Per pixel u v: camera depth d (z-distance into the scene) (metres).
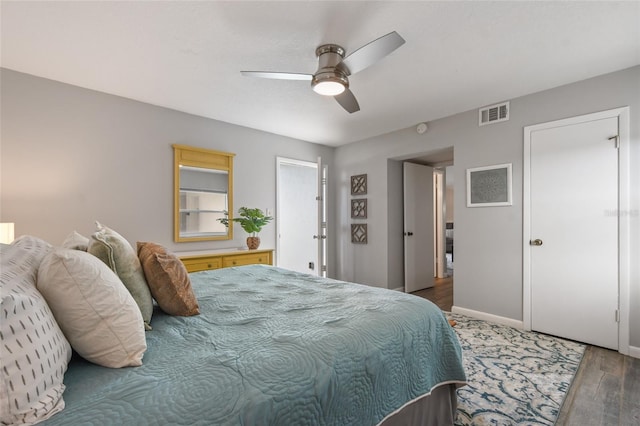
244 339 1.12
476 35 2.00
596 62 2.35
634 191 2.40
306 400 0.90
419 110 3.40
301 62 2.34
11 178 2.46
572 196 2.70
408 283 4.63
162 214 3.25
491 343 2.63
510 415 1.66
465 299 3.45
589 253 2.61
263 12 1.77
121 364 0.91
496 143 3.19
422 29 1.93
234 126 3.87
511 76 2.59
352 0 1.68
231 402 0.78
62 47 2.13
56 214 2.65
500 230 3.16
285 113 3.48
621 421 1.61
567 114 2.73
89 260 0.96
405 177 4.62
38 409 0.65
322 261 4.32
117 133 2.97
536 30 1.95
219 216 3.70
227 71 2.49
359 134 4.38
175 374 0.87
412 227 4.72
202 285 1.99
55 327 0.80
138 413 0.70
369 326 1.28
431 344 1.47
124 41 2.06
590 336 2.60
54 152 2.64
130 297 1.02
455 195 3.54
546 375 2.08
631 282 2.41
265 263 3.67
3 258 0.94
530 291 2.95
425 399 1.45
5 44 2.08
